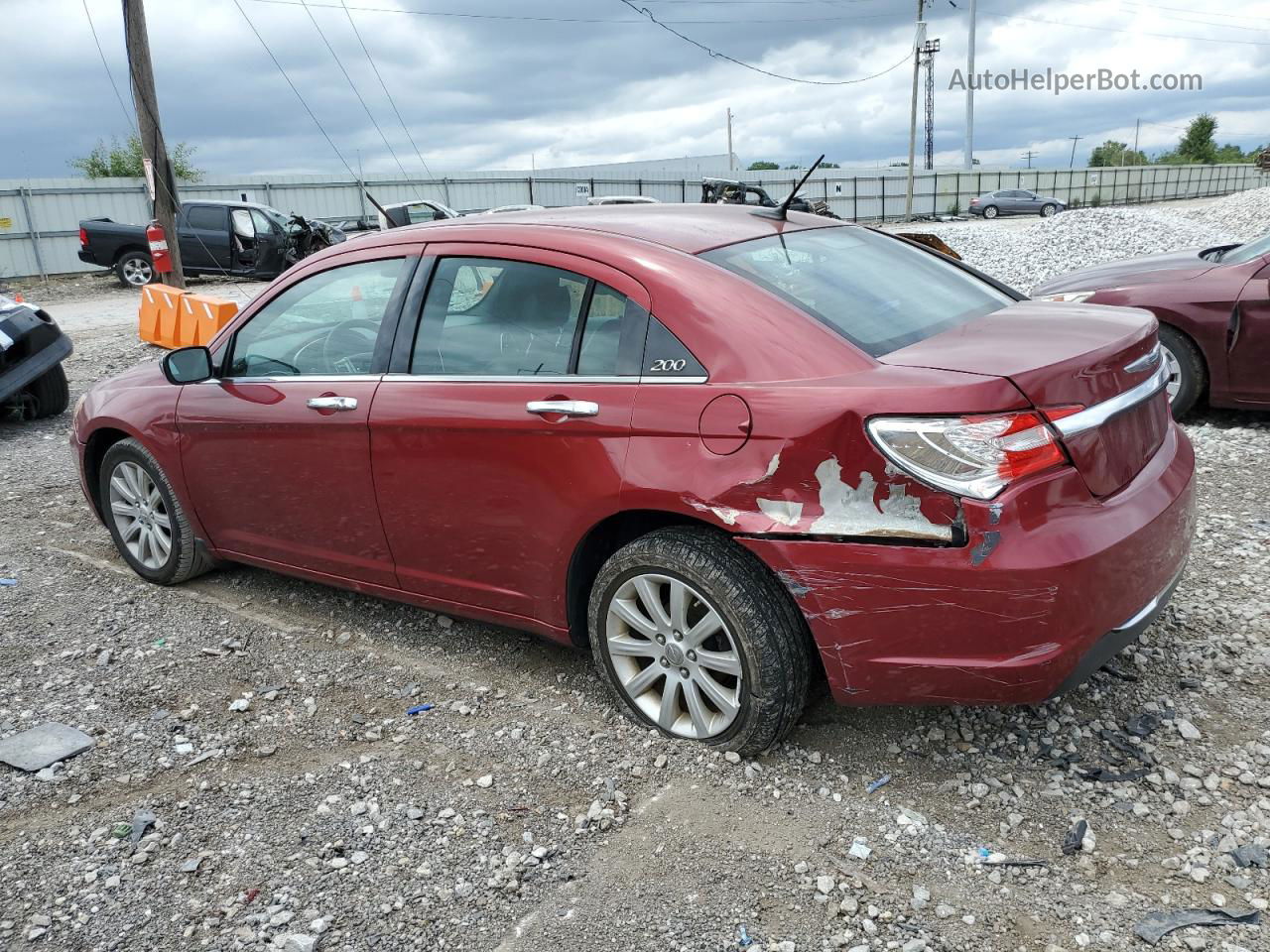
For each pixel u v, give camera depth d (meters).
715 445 2.80
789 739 3.15
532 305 3.26
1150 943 2.25
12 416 9.02
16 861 2.70
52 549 5.30
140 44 15.77
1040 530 2.50
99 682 3.74
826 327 2.84
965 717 3.24
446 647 3.97
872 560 2.60
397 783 3.01
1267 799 2.74
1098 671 3.47
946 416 2.49
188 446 4.26
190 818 2.86
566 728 3.29
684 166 61.19
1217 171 69.06
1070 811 2.74
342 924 2.42
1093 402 2.66
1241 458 6.01
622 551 3.06
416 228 3.73
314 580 4.13
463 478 3.35
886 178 54.78
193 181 30.55
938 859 2.57
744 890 2.48
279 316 3.99
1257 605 3.91
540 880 2.55
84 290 22.73
